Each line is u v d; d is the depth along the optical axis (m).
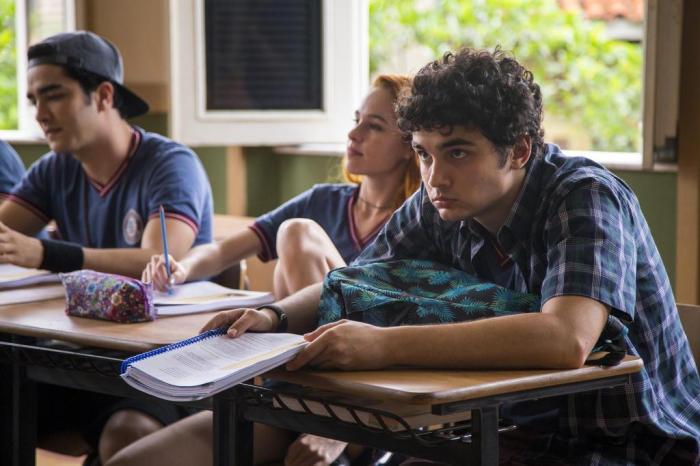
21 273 2.64
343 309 1.88
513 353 1.58
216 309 2.22
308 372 1.61
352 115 4.59
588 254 1.68
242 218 4.41
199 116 4.48
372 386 1.50
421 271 1.93
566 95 7.52
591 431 1.82
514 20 7.55
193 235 2.87
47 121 2.89
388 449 1.63
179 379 1.56
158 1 4.61
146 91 4.68
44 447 2.61
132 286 2.08
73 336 1.98
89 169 2.99
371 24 7.62
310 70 4.57
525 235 1.84
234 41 4.50
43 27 4.89
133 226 2.93
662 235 3.50
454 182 1.73
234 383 1.55
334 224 2.66
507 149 1.74
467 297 1.82
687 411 1.89
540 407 1.89
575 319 1.62
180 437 2.15
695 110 3.32
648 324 1.84
